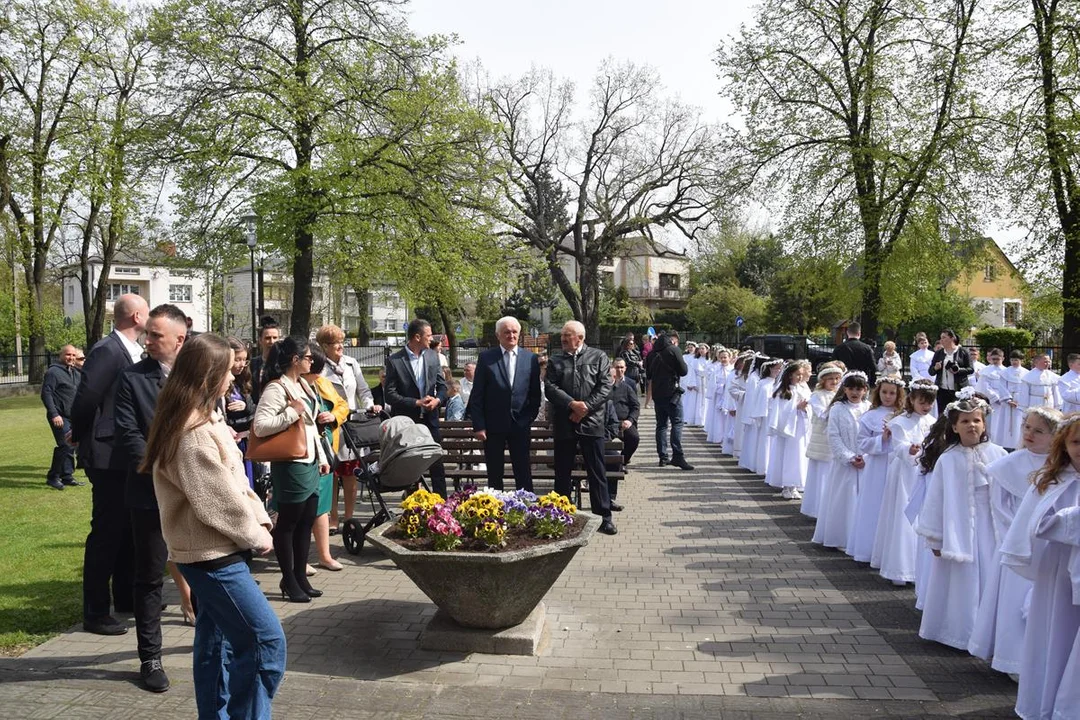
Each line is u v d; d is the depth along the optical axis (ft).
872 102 77.82
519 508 16.47
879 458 21.89
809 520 27.73
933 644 16.26
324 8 70.49
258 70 67.56
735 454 43.04
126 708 13.00
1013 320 166.81
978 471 15.74
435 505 16.15
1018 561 12.67
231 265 71.67
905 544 19.86
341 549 23.94
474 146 76.02
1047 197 72.64
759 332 168.35
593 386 24.90
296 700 13.41
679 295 251.39
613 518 27.99
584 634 16.72
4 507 29.68
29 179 86.89
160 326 14.88
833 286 84.58
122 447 14.28
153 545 14.02
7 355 120.26
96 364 15.88
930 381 20.77
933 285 84.12
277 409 17.98
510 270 98.12
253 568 21.90
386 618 17.63
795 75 82.28
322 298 135.54
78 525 26.58
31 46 85.56
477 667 14.92
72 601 18.60
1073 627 12.34
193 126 65.82
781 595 19.47
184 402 10.87
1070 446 12.20
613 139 121.29
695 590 19.81
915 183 77.51
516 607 15.66
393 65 71.56
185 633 16.78
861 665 15.14
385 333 200.95
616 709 13.15
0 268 113.19
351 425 23.45
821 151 82.53
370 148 69.31
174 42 65.77
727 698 13.60
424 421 25.23
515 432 24.11
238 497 10.84
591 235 125.59
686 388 61.21
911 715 13.01
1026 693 12.75
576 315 124.77
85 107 88.94
